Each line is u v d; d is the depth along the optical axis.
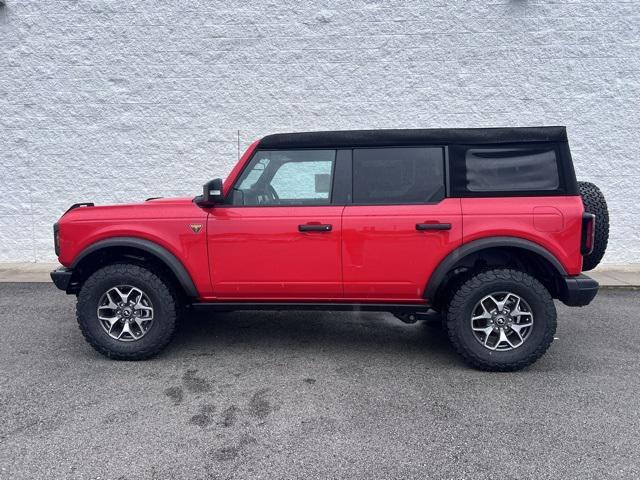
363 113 7.36
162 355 3.95
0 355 3.94
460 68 7.21
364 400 3.13
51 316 5.02
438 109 7.30
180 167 7.55
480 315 3.58
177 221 3.69
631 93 7.11
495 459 2.46
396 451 2.53
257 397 3.17
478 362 3.54
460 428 2.77
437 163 3.58
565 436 2.68
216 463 2.43
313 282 3.66
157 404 3.07
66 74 7.38
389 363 3.79
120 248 3.83
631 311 5.25
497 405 3.05
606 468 2.38
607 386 3.34
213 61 7.32
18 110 7.45
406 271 3.56
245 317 5.09
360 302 3.74
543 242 3.41
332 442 2.62
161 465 2.41
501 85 7.21
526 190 3.48
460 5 7.09
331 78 7.30
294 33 7.23
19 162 7.56
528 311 3.50
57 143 7.52
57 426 2.79
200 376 3.52
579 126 7.23
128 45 7.31
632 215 7.34
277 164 3.72
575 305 3.52
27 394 3.22
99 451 2.54
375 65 7.25
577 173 7.33
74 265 3.78
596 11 6.99
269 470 2.37
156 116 7.46
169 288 3.76
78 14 7.25
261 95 7.38
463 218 3.47
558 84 7.17
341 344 4.25
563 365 3.73
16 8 7.23
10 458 2.47
